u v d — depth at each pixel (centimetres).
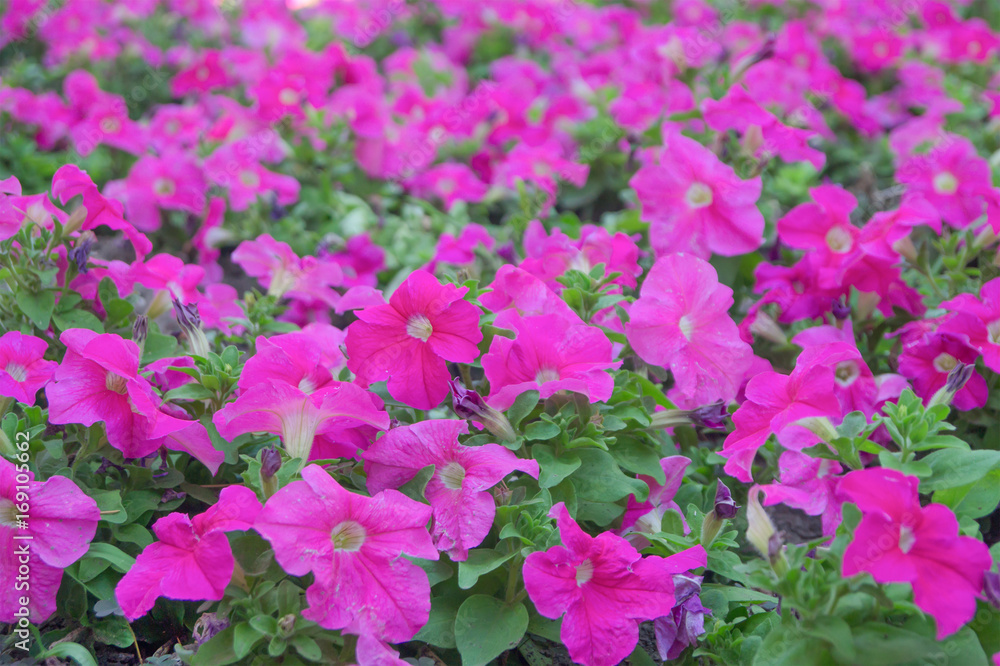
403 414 83
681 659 78
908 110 150
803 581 71
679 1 175
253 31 163
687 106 107
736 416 77
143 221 107
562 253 87
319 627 73
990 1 190
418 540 73
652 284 82
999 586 69
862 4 174
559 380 77
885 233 89
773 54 116
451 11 180
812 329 88
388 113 134
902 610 71
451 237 100
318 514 72
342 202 121
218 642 73
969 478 73
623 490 78
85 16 155
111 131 116
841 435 75
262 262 94
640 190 92
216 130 122
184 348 88
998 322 82
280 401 75
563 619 73
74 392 75
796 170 113
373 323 77
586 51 170
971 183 95
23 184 118
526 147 118
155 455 81
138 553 78
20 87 143
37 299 84
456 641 75
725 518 78
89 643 79
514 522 76
